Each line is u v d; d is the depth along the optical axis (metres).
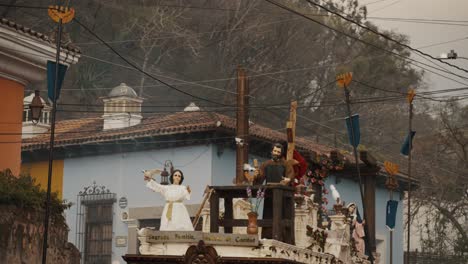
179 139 37.72
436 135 57.91
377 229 47.06
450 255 52.72
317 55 61.53
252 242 16.22
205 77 56.56
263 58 58.97
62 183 40.41
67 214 40.03
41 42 30.19
